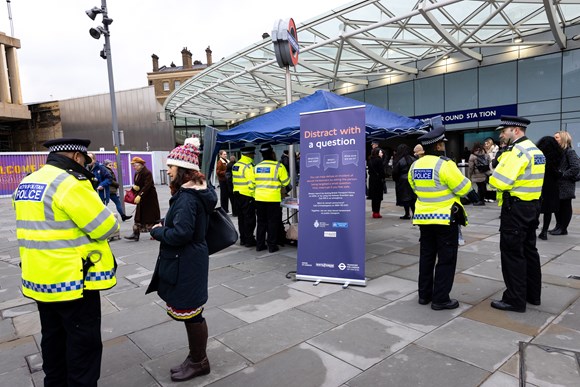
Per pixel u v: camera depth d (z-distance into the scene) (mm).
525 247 3936
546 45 14500
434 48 15766
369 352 3172
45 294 2281
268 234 6816
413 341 3324
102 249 2449
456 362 2961
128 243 8031
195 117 33688
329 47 15484
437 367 2908
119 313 4207
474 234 7449
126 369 3047
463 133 18219
